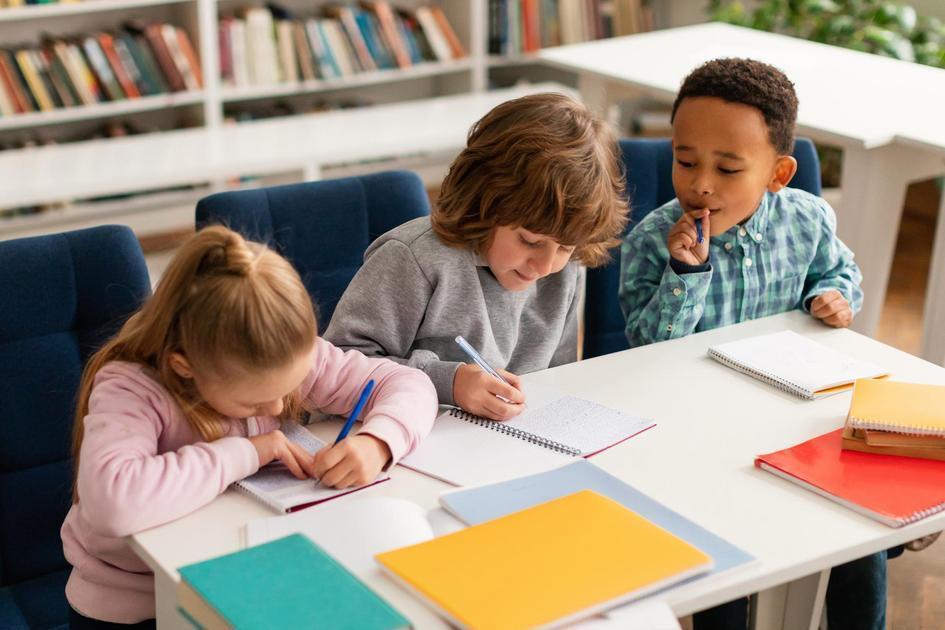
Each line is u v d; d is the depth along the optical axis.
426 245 1.65
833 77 3.02
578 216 1.54
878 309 2.79
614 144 1.65
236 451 1.31
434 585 1.09
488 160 1.56
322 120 4.00
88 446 1.26
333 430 1.48
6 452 1.61
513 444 1.45
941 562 2.45
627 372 1.67
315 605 1.05
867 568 1.77
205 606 1.07
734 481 1.36
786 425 1.51
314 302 1.95
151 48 4.15
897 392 1.50
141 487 1.23
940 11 4.25
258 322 1.24
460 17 4.80
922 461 1.40
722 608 1.66
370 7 4.61
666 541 1.17
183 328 1.27
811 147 2.21
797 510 1.29
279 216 1.91
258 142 3.71
